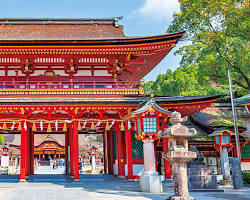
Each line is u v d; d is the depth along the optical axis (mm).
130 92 24234
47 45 22750
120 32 30141
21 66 24828
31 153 31891
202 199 14477
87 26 31219
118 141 27094
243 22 31969
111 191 17891
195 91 46812
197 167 18984
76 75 25984
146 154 18875
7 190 18500
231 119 34219
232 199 14492
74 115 23875
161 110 19250
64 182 23922
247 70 35188
